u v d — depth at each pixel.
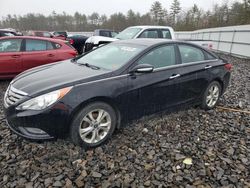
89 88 3.38
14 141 3.65
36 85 3.38
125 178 2.96
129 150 3.52
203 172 3.10
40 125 3.18
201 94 4.93
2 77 6.65
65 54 7.29
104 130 3.64
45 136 3.27
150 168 3.15
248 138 4.04
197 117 4.77
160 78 4.08
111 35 16.11
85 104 3.37
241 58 16.64
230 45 19.17
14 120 3.27
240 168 3.22
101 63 4.15
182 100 4.59
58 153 3.37
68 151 3.43
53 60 7.12
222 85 5.36
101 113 3.55
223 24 47.56
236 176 3.06
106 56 4.34
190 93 4.68
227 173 3.11
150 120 4.48
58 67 4.18
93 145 3.54
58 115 3.20
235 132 4.22
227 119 4.76
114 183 2.87
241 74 9.80
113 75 3.65
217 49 21.89
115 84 3.60
